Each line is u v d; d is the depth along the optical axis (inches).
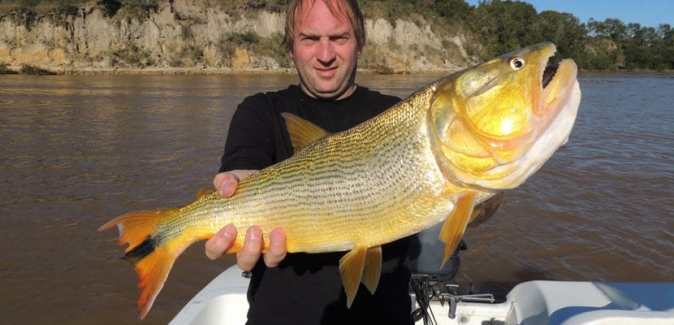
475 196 27.5
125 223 34.5
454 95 27.6
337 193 29.8
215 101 324.2
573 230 105.9
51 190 128.0
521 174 26.8
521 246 98.0
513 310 45.1
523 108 26.5
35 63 573.0
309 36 35.7
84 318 74.2
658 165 164.2
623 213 116.7
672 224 110.3
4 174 141.7
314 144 31.0
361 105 38.2
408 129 28.5
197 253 93.4
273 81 522.3
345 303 34.4
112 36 612.1
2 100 303.0
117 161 158.6
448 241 27.0
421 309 44.1
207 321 44.2
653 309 39.6
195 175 144.3
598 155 178.5
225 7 681.0
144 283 33.8
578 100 26.4
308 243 30.6
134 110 274.7
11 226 104.0
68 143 183.9
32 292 80.2
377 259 29.7
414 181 28.3
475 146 27.0
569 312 39.4
